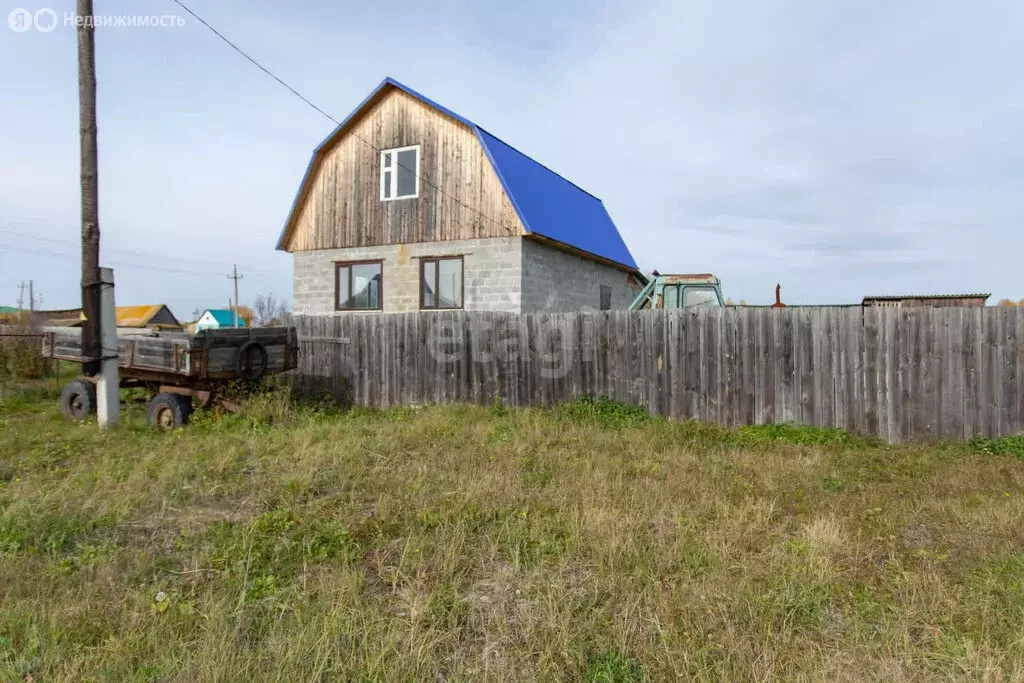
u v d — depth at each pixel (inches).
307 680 104.3
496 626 124.6
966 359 304.7
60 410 392.8
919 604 134.1
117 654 111.4
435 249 555.8
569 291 614.2
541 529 174.6
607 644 118.2
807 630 125.1
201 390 360.2
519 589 139.6
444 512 187.6
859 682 107.6
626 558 154.3
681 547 161.0
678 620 126.2
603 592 138.4
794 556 156.6
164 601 131.6
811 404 334.3
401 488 214.8
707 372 357.1
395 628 122.3
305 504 199.6
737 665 111.3
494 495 205.5
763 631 122.1
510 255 521.7
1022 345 295.7
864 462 268.4
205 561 153.2
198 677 104.2
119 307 1764.3
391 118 581.0
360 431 320.8
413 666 108.7
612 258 681.0
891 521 184.5
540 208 565.3
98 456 265.3
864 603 134.3
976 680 106.5
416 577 145.2
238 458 261.4
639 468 249.1
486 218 531.8
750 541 167.0
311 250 624.1
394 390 447.8
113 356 349.1
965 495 213.2
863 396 323.3
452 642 119.6
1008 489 222.1
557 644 116.3
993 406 300.5
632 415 364.5
